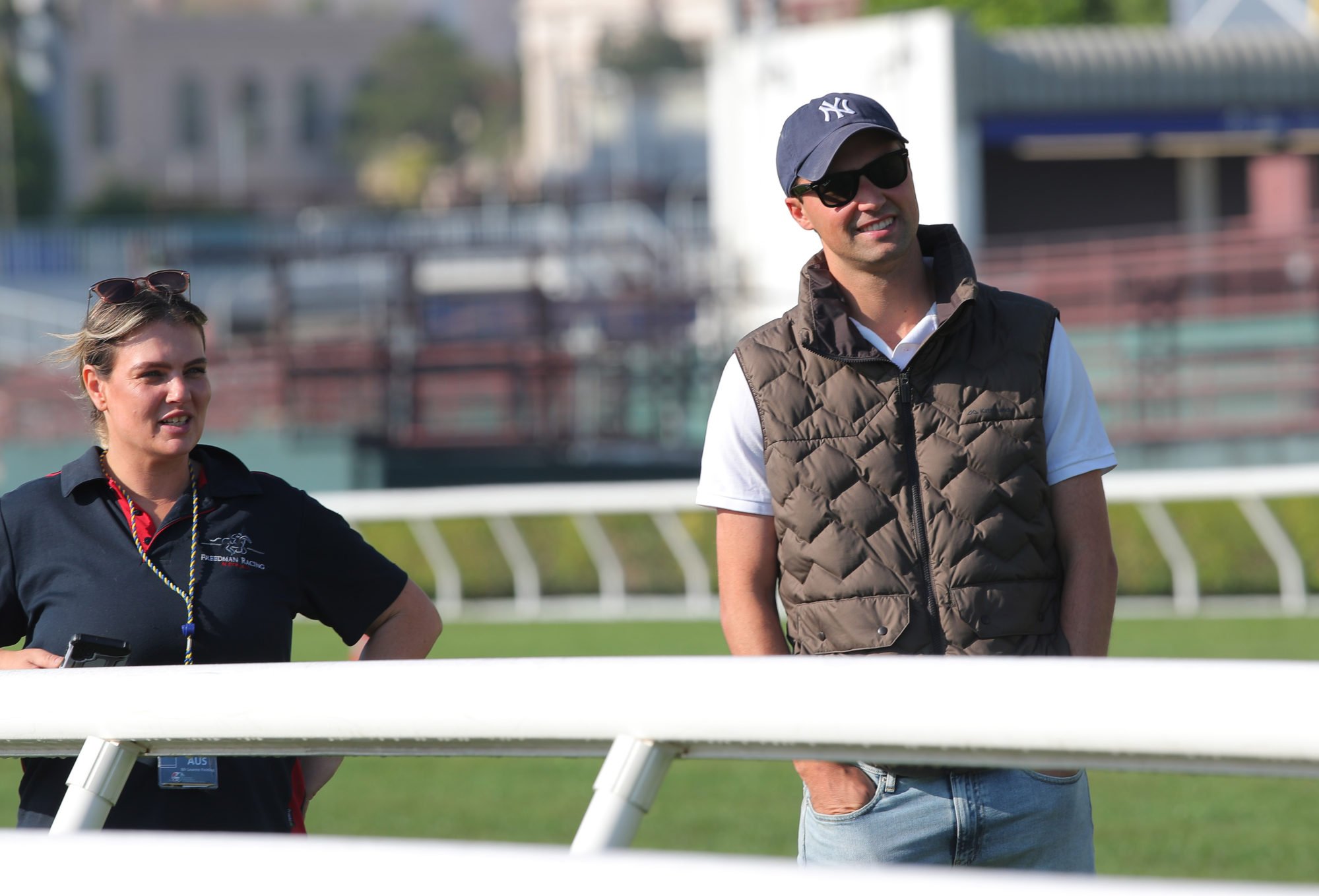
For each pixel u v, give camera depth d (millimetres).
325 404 63719
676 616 37438
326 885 3691
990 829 7992
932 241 8836
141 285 8750
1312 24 84750
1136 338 59781
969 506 8133
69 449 61031
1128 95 72125
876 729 3939
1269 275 63219
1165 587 40625
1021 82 70438
